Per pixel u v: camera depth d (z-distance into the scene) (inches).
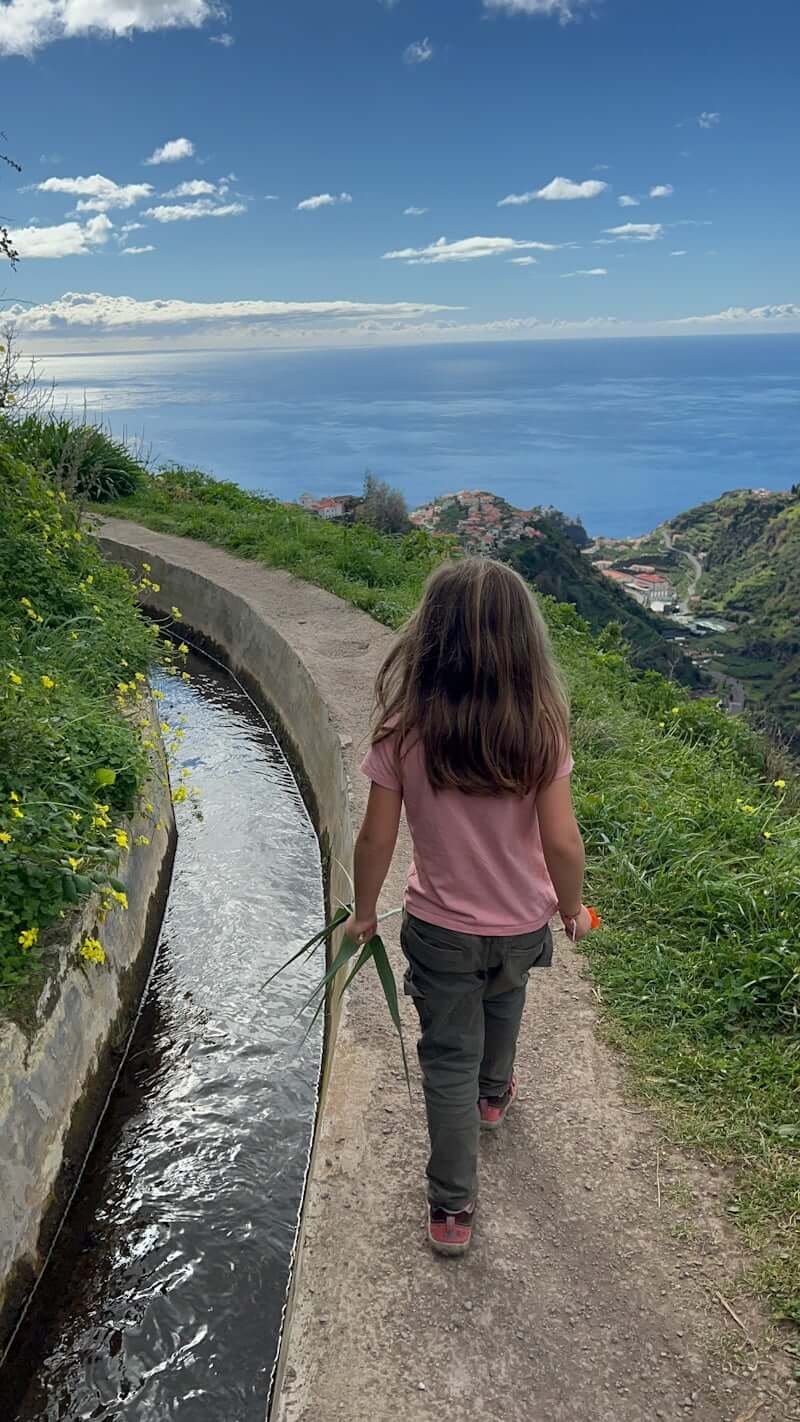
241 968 209.5
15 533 302.4
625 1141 114.4
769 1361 87.0
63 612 293.9
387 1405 84.0
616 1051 131.4
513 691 77.4
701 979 143.2
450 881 83.4
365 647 366.6
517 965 85.8
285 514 643.5
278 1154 155.9
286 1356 90.2
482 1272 97.0
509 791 79.6
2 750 173.9
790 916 153.6
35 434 419.2
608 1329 90.7
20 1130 131.1
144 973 200.8
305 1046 183.8
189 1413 114.7
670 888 168.6
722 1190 106.5
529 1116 119.1
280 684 367.6
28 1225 130.4
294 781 319.0
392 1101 123.0
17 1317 124.1
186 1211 143.9
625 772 223.5
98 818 169.9
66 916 160.2
